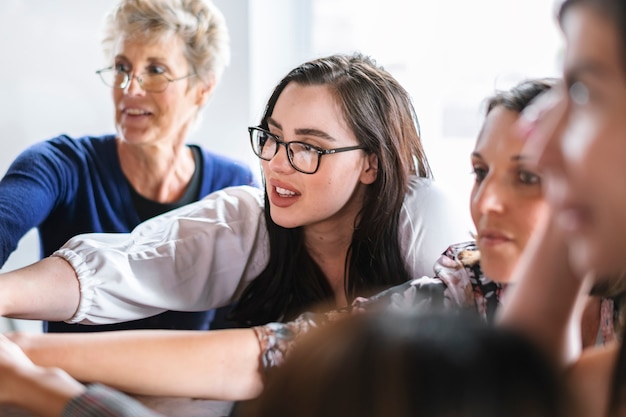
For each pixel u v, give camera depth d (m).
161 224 0.95
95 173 1.31
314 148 0.87
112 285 0.82
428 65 1.93
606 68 0.34
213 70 1.39
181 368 0.64
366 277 0.95
